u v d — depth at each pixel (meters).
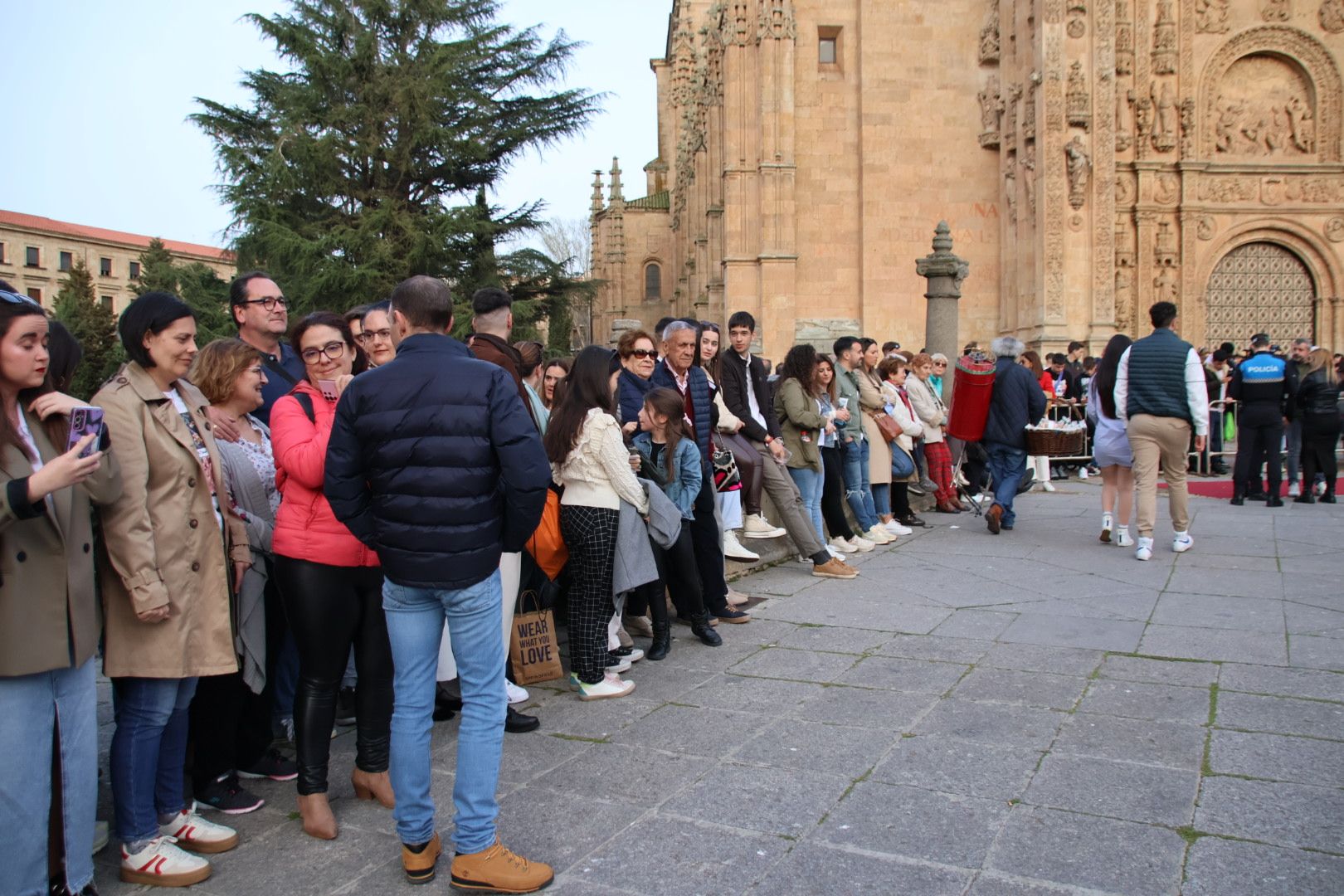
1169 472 9.63
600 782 4.59
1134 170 27.14
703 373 7.33
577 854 3.89
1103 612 7.44
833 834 3.97
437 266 25.05
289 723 5.46
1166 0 26.84
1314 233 27.38
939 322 15.36
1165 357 9.26
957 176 27.42
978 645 6.65
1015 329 26.19
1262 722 5.06
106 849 4.23
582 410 5.77
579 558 5.78
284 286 24.34
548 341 31.27
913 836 3.92
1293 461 14.16
